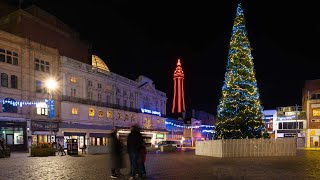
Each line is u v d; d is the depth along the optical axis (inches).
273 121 2615.7
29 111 1581.0
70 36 2127.2
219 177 434.3
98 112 2084.2
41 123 1622.8
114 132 457.1
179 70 3208.7
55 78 1755.7
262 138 986.7
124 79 2447.1
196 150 1188.5
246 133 1007.6
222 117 1044.5
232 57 1045.2
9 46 1520.7
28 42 1611.7
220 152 926.4
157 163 696.4
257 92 1039.6
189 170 530.6
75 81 1913.1
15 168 605.0
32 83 1617.9
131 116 2484.0
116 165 447.2
